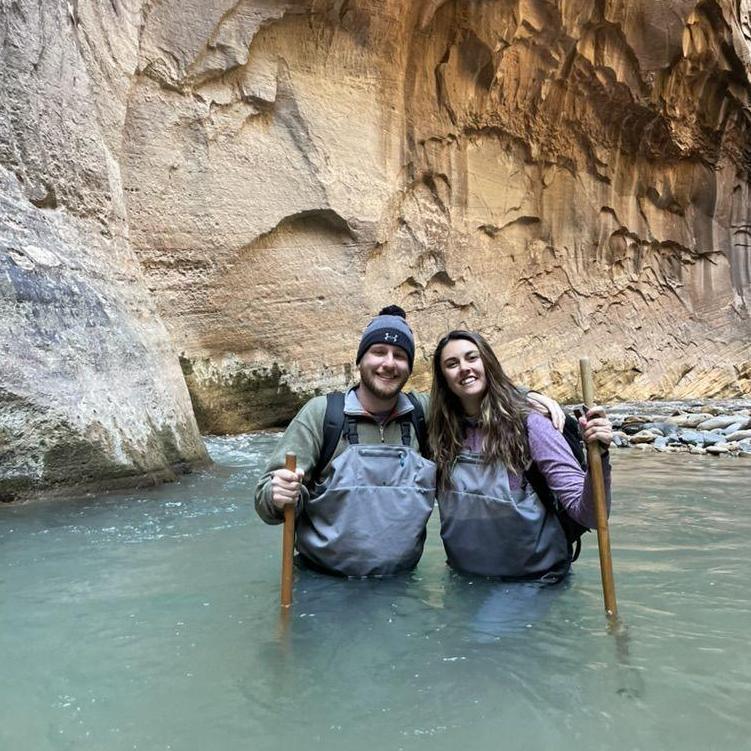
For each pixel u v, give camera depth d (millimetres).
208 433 9367
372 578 2451
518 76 12977
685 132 15289
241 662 1676
